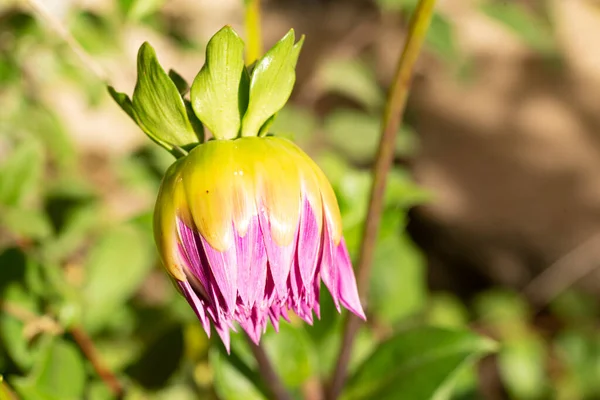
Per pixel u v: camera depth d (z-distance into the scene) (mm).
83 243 450
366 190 337
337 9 604
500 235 580
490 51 557
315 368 342
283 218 249
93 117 547
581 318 557
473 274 604
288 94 259
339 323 369
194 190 249
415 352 311
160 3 298
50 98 490
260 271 251
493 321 536
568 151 561
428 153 582
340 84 521
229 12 583
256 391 316
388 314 410
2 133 421
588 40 550
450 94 570
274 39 612
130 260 370
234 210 248
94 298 364
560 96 557
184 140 259
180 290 256
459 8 555
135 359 356
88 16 387
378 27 579
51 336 319
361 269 301
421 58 574
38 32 384
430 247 609
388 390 309
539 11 506
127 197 536
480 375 532
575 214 566
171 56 547
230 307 249
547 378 513
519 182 570
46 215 379
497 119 565
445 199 582
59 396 295
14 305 324
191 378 389
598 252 564
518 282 583
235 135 258
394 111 284
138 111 259
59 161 430
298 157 254
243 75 256
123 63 438
